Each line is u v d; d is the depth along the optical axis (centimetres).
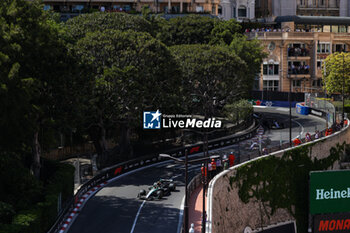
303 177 6125
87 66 4547
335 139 6875
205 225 3619
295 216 5897
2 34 3759
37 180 3988
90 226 3859
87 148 6319
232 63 7244
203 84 7281
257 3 13138
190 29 9150
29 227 3078
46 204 3494
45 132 4881
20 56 3897
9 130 3666
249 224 5059
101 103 5216
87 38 5519
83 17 6862
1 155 3825
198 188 4897
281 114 9438
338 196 5888
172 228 3822
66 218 4022
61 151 5931
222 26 9169
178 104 6594
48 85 4166
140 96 5475
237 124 7725
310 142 6425
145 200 4541
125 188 4966
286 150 5984
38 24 4109
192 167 5897
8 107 3541
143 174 5569
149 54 5597
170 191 4862
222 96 7681
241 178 5056
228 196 4703
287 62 11188
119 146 5847
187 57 7269
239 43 8725
